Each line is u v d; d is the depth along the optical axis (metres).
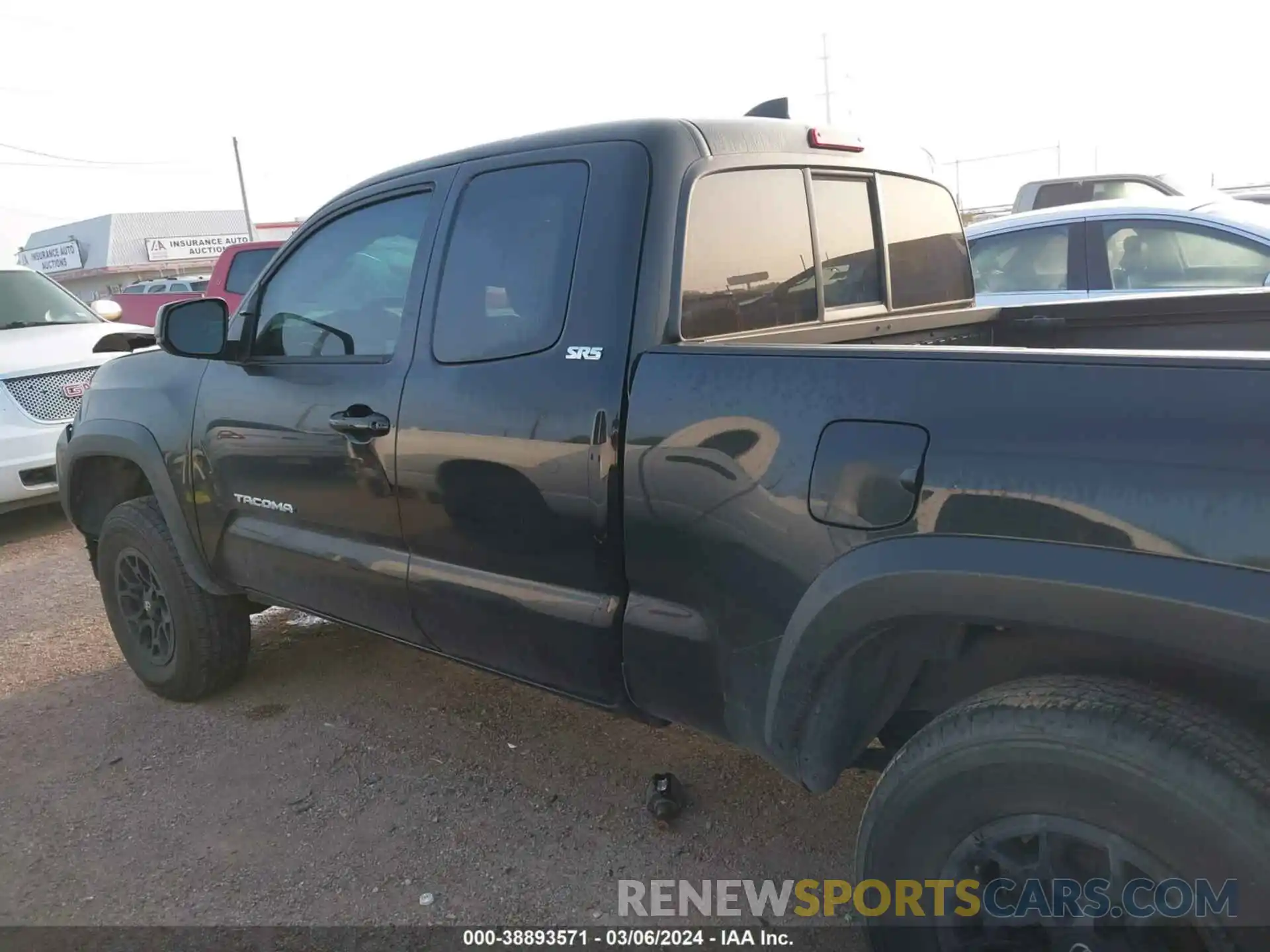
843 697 2.10
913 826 1.90
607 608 2.41
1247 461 1.50
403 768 3.43
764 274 2.63
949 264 3.55
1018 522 1.71
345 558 3.07
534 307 2.50
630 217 2.33
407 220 2.92
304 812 3.19
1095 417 1.65
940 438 1.79
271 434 3.21
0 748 3.77
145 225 54.88
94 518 4.34
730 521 2.11
